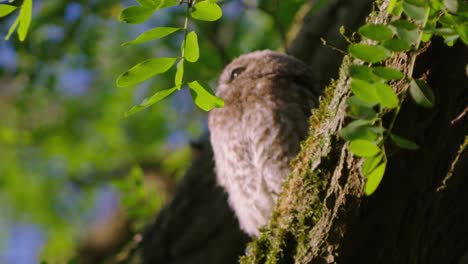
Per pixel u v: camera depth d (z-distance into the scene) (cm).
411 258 642
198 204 1130
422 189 622
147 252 1155
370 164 543
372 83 537
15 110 1528
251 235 1020
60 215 1620
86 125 1571
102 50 1385
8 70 1297
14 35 1214
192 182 1135
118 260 1199
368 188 547
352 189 626
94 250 1534
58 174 1625
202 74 1184
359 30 541
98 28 1338
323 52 1084
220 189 1119
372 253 634
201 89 591
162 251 1143
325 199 640
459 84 597
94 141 1584
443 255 659
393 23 541
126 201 1199
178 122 1537
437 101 599
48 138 1582
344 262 635
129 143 1574
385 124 595
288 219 672
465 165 617
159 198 1215
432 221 641
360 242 632
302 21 1142
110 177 1611
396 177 615
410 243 636
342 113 633
